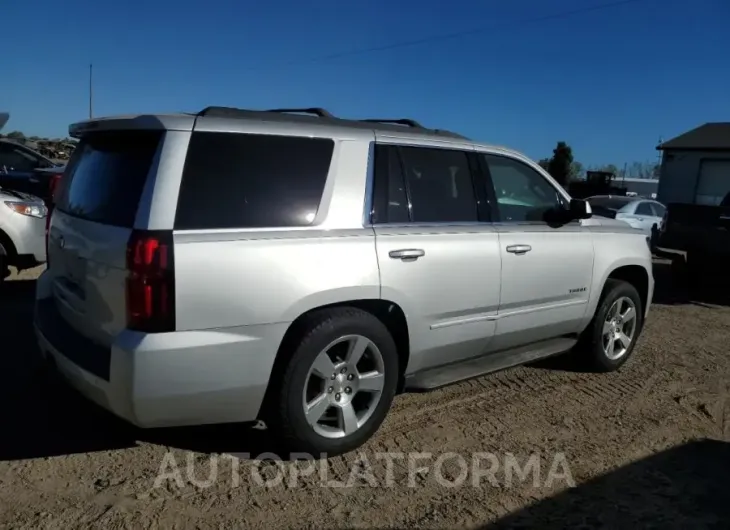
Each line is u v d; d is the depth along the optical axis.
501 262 4.45
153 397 3.09
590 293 5.23
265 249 3.33
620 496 3.51
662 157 28.30
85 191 3.71
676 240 9.75
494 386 5.16
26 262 7.34
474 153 4.50
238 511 3.19
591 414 4.65
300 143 3.64
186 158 3.26
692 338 7.02
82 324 3.53
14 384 4.61
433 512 3.27
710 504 3.47
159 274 3.05
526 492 3.51
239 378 3.29
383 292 3.76
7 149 12.49
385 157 3.97
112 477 3.44
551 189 5.04
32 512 3.09
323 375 3.60
